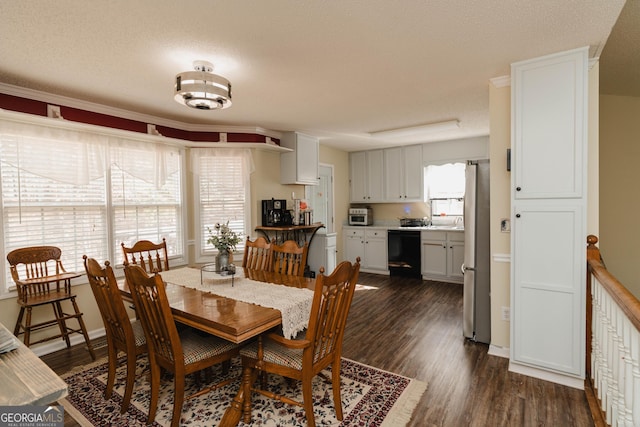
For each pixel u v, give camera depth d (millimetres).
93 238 3363
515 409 2094
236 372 2576
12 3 1629
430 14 1796
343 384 2402
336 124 4332
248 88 2947
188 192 4234
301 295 2230
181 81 2293
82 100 3193
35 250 2850
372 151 6270
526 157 2383
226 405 2162
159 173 3869
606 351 1742
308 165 4949
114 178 3520
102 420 2016
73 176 3156
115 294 1936
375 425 1960
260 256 3221
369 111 3721
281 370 1893
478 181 3080
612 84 3230
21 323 2838
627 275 3525
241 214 4410
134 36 1992
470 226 3113
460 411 2084
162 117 3896
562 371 2320
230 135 4406
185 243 4168
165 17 1788
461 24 1902
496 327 2822
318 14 1782
